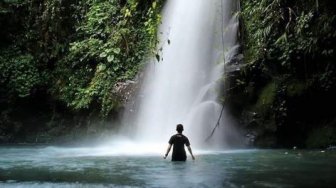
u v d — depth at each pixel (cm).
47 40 2119
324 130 1452
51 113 2083
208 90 1584
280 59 1513
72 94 1978
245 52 1630
